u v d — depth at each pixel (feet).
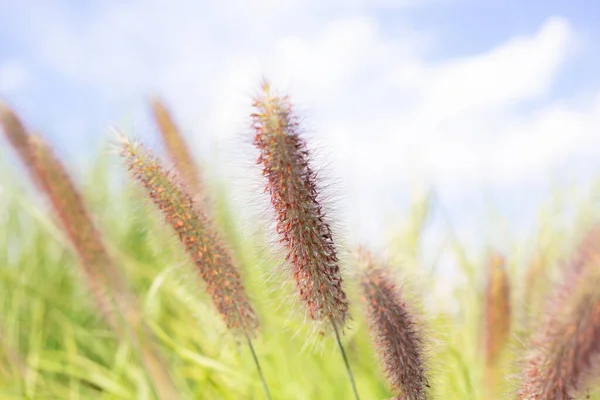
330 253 1.09
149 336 1.74
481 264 1.64
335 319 1.13
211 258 1.25
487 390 1.37
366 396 1.80
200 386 1.71
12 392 1.90
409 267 1.60
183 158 1.46
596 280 0.99
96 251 1.62
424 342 1.16
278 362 1.89
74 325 2.31
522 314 1.37
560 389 1.02
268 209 1.12
